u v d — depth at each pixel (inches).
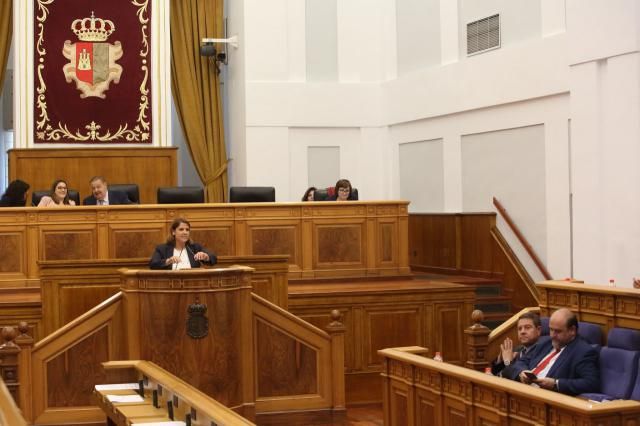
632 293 234.5
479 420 209.6
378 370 380.5
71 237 396.8
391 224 424.8
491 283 462.6
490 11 481.7
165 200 415.8
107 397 248.2
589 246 391.9
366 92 584.4
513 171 464.8
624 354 217.2
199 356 292.8
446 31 518.9
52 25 545.3
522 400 192.4
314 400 318.0
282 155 571.2
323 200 456.1
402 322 384.2
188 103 597.9
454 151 513.7
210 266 331.0
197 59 601.3
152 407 234.2
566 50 419.5
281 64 572.1
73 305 343.3
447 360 388.2
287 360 316.5
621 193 375.9
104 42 551.2
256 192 427.5
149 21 557.0
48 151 515.2
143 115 553.6
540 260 443.5
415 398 239.9
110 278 345.7
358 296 379.6
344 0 583.8
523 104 454.3
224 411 197.2
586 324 244.7
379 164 585.3
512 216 466.0
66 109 545.0
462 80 499.5
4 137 713.6
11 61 701.3
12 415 97.8
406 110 555.5
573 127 402.3
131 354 293.9
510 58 459.2
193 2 600.1
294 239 415.2
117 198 417.4
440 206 530.0
